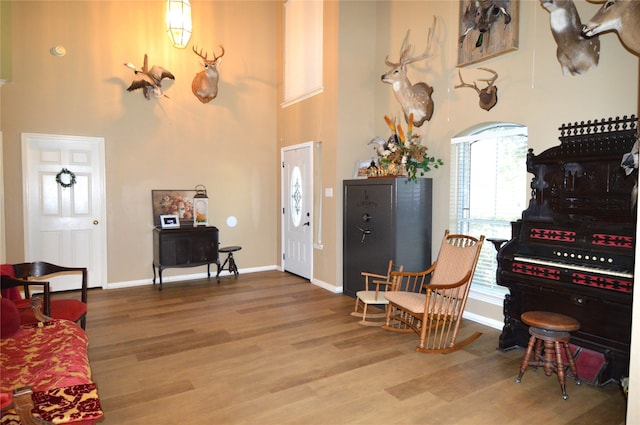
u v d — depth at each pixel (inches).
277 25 254.7
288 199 247.0
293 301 186.9
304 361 121.7
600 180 109.2
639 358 71.2
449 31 167.9
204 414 93.2
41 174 196.5
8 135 187.3
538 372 114.3
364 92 207.6
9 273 116.2
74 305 122.3
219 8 236.7
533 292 120.3
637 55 104.7
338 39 198.8
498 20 145.7
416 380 109.6
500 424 89.6
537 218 121.6
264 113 254.1
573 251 108.9
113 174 211.8
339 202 202.1
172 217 222.4
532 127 137.8
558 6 126.6
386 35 203.5
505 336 128.6
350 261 192.7
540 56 135.3
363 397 100.7
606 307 106.4
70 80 200.1
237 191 246.7
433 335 142.2
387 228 170.7
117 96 211.5
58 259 201.6
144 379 110.3
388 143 181.2
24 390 57.4
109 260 211.9
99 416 63.8
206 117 235.6
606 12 109.2
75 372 70.3
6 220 187.8
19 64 188.7
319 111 214.4
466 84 157.5
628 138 103.7
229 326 152.9
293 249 243.0
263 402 98.4
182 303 183.6
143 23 216.2
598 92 120.3
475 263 130.9
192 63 230.1
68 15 198.7
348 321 158.4
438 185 173.9
